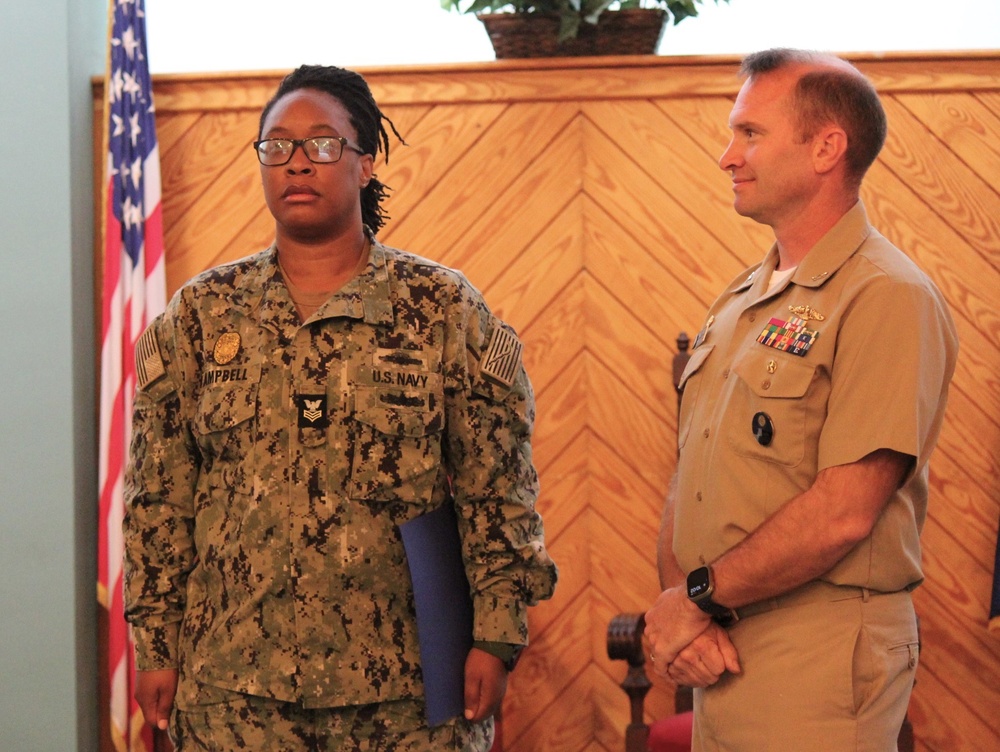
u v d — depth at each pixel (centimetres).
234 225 499
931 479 474
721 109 482
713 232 483
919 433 254
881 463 254
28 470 484
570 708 485
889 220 479
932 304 265
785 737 259
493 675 286
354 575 272
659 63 481
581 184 488
